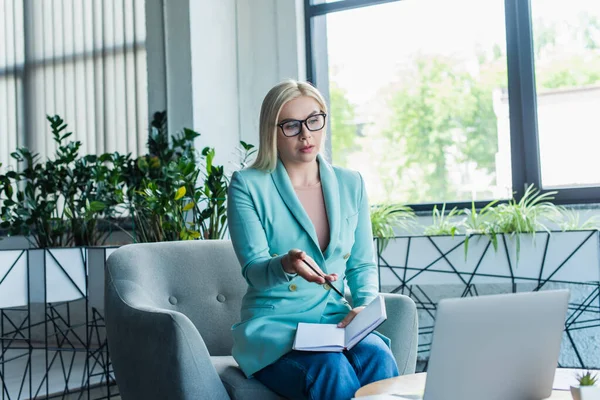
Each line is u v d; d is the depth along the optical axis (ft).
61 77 15.70
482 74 12.47
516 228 10.07
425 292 12.55
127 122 14.85
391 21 13.15
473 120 12.52
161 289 7.19
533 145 12.00
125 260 6.93
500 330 3.99
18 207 12.78
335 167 7.01
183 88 13.35
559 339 4.30
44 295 10.68
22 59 16.17
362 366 5.87
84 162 12.83
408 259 10.59
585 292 11.40
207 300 7.47
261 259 6.17
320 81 13.71
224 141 13.76
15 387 12.00
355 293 6.66
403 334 6.57
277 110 6.47
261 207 6.44
